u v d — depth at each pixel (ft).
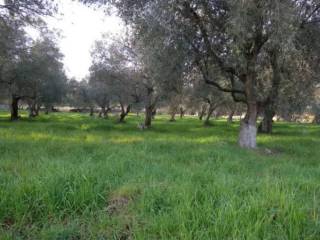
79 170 20.03
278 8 34.24
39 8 39.34
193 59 45.80
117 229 13.75
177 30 41.70
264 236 12.77
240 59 44.19
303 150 46.24
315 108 100.94
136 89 106.42
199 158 32.83
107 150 35.22
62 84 128.77
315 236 12.91
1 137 49.01
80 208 16.03
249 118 48.42
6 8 38.91
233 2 35.53
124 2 42.04
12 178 19.72
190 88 62.54
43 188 16.80
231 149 41.63
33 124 91.04
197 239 12.66
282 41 35.65
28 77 103.76
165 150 39.06
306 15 43.04
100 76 108.06
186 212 14.58
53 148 36.37
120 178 20.98
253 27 38.24
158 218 14.35
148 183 19.61
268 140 62.80
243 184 19.30
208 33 45.27
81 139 50.44
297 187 20.01
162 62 43.50
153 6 39.22
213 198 16.65
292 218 13.91
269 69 51.31
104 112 170.40
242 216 13.99
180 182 19.80
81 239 13.15
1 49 52.31
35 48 104.06
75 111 270.87
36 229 13.83
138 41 47.47
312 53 46.34
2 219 14.73
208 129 97.19
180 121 163.53
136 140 51.52
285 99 53.93
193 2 41.70
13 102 122.11
